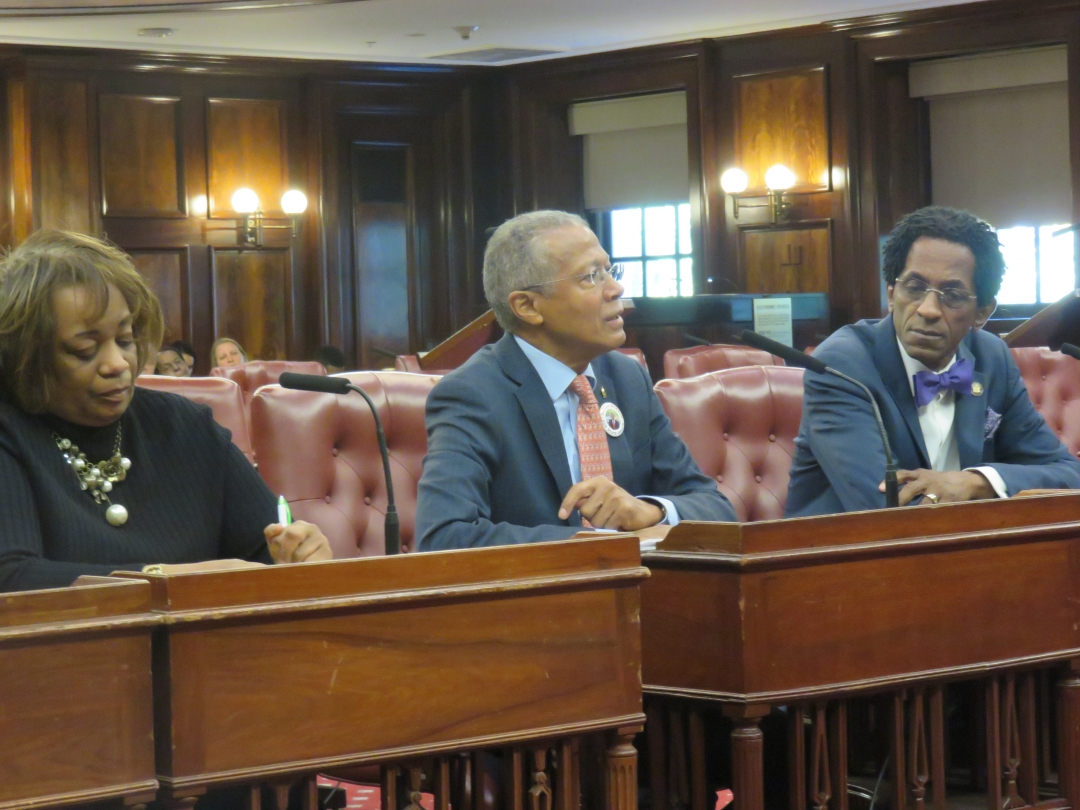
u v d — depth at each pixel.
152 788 1.74
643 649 2.38
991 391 3.49
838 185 13.15
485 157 14.97
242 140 14.14
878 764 2.85
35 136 13.26
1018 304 12.59
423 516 2.82
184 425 2.50
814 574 2.31
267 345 14.31
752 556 2.24
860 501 3.20
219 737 1.78
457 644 1.97
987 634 2.53
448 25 13.07
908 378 3.37
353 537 3.45
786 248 13.46
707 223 13.75
